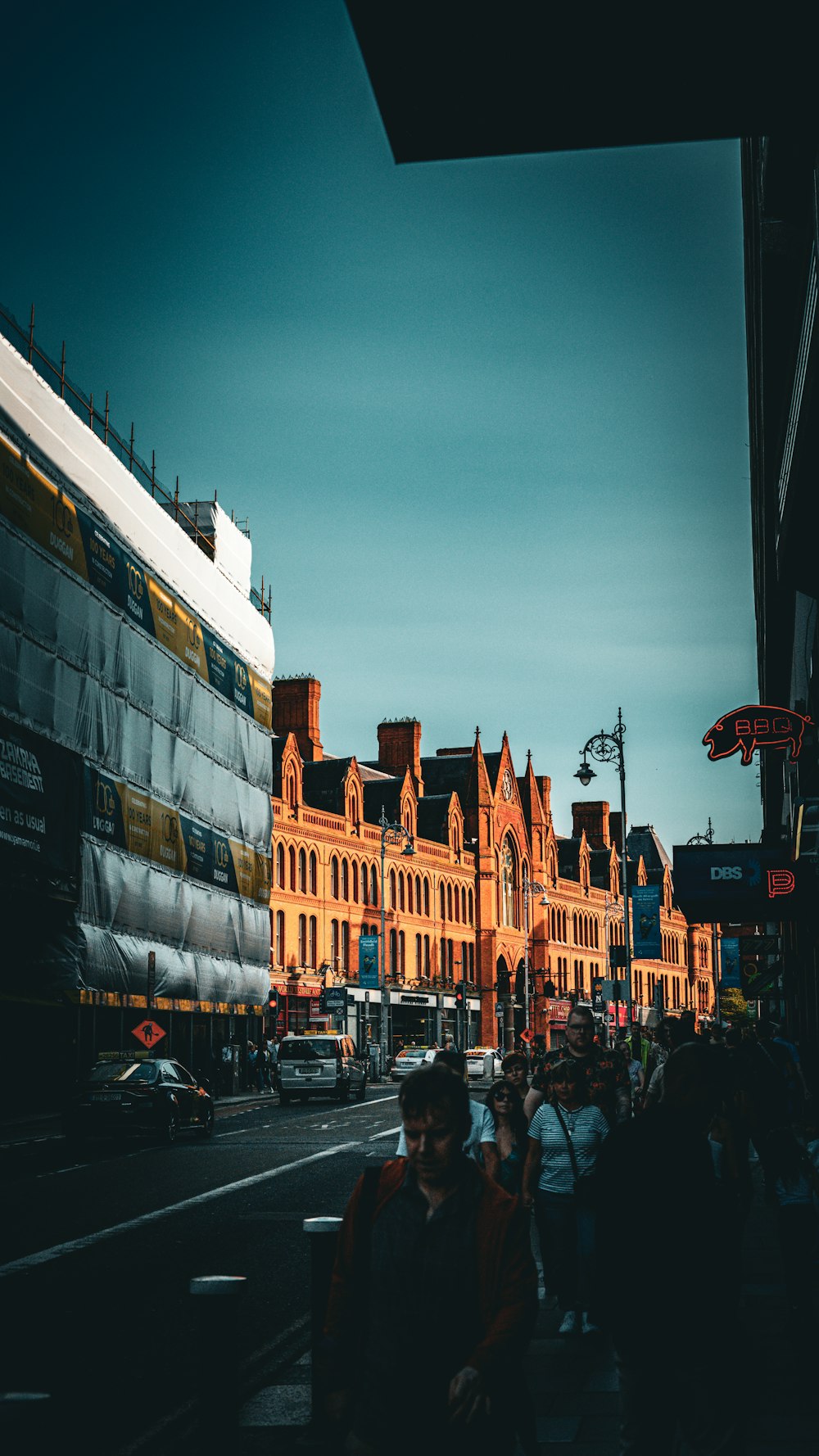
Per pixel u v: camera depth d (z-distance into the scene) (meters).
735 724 21.73
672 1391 5.42
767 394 19.64
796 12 5.62
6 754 34.28
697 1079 5.59
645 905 55.84
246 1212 16.92
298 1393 8.52
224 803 53.59
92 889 39.88
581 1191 9.80
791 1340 9.37
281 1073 44.34
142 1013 44.75
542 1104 10.13
